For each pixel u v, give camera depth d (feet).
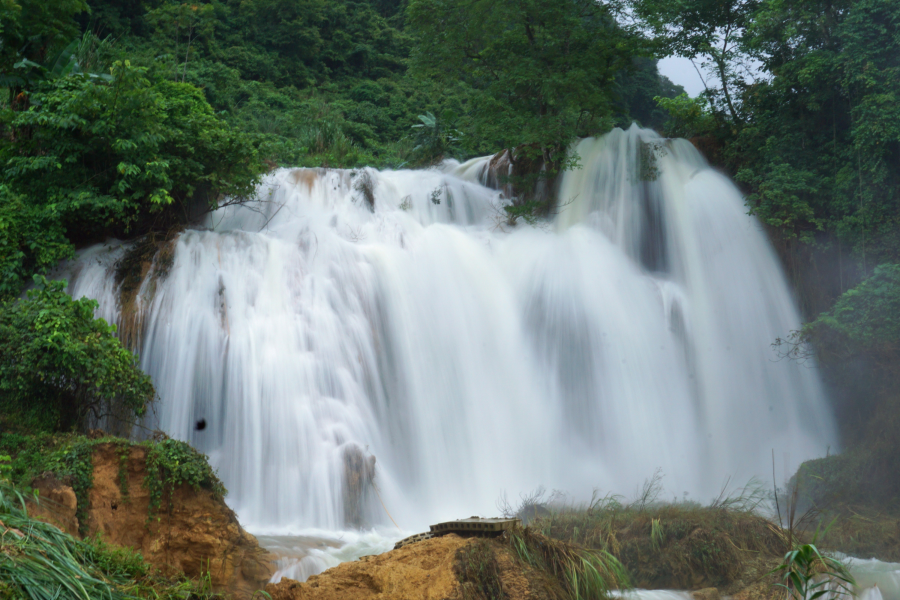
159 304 51.57
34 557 18.52
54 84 55.26
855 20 61.00
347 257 59.82
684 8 80.18
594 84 78.84
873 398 55.42
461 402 58.39
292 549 37.09
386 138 143.43
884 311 53.83
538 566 24.77
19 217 50.16
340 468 47.06
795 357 62.95
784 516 46.70
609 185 75.66
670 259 71.82
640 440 60.85
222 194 63.77
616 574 28.40
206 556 31.99
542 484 54.60
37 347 36.65
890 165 60.44
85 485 30.45
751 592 31.09
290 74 165.68
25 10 61.26
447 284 63.57
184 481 32.53
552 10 75.00
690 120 85.15
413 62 81.87
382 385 55.57
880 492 47.78
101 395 38.81
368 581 23.70
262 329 52.42
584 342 63.21
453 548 23.44
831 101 67.56
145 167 53.98
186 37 149.38
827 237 65.92
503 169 84.07
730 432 64.03
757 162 72.54
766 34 71.20
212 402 49.65
